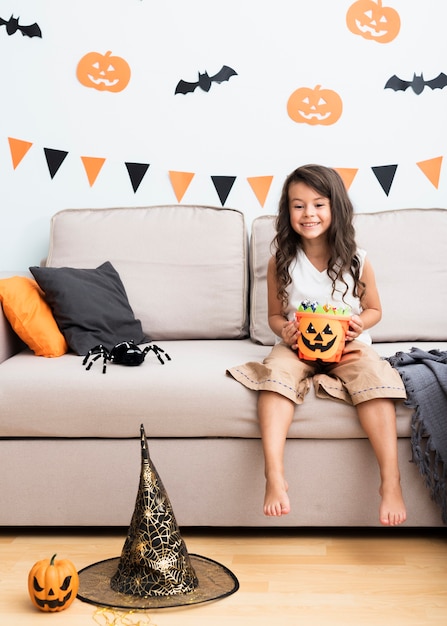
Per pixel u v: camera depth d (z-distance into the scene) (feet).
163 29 8.54
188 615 4.89
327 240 6.81
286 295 6.91
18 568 5.57
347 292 6.79
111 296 7.38
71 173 8.71
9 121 8.66
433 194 8.61
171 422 5.89
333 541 5.99
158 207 8.27
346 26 8.45
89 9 8.53
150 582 5.11
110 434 5.95
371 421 5.73
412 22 8.44
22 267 8.82
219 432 5.90
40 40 8.56
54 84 8.62
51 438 6.03
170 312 7.79
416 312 7.53
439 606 4.94
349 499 5.92
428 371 5.93
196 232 8.02
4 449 6.04
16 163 8.70
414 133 8.56
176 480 5.98
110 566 5.56
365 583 5.28
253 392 5.89
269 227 7.98
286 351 6.35
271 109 8.58
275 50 8.51
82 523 6.05
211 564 5.56
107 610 4.96
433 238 7.78
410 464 5.89
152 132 8.66
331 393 5.80
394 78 8.50
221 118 8.62
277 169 8.65
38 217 8.77
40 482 6.03
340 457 5.90
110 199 8.74
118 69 8.58
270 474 5.57
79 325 7.02
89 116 8.65
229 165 8.67
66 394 5.92
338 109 8.55
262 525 5.96
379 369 5.87
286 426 5.75
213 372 6.06
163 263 7.92
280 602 5.04
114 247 7.98
